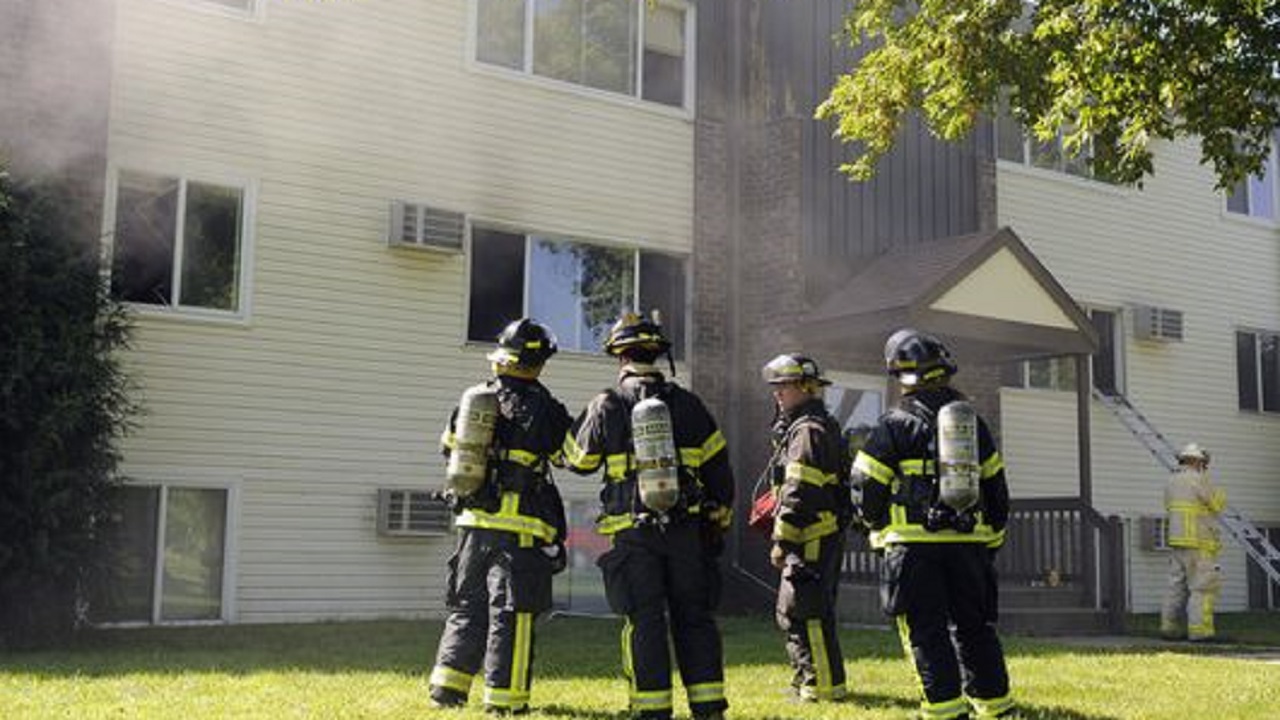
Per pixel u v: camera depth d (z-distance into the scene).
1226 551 19.38
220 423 11.98
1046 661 9.12
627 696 6.61
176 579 11.73
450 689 5.88
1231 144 9.80
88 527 9.92
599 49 14.80
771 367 6.80
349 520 12.59
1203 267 19.86
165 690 6.52
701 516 5.79
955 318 13.70
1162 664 9.10
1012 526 14.70
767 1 15.49
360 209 12.96
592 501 14.16
